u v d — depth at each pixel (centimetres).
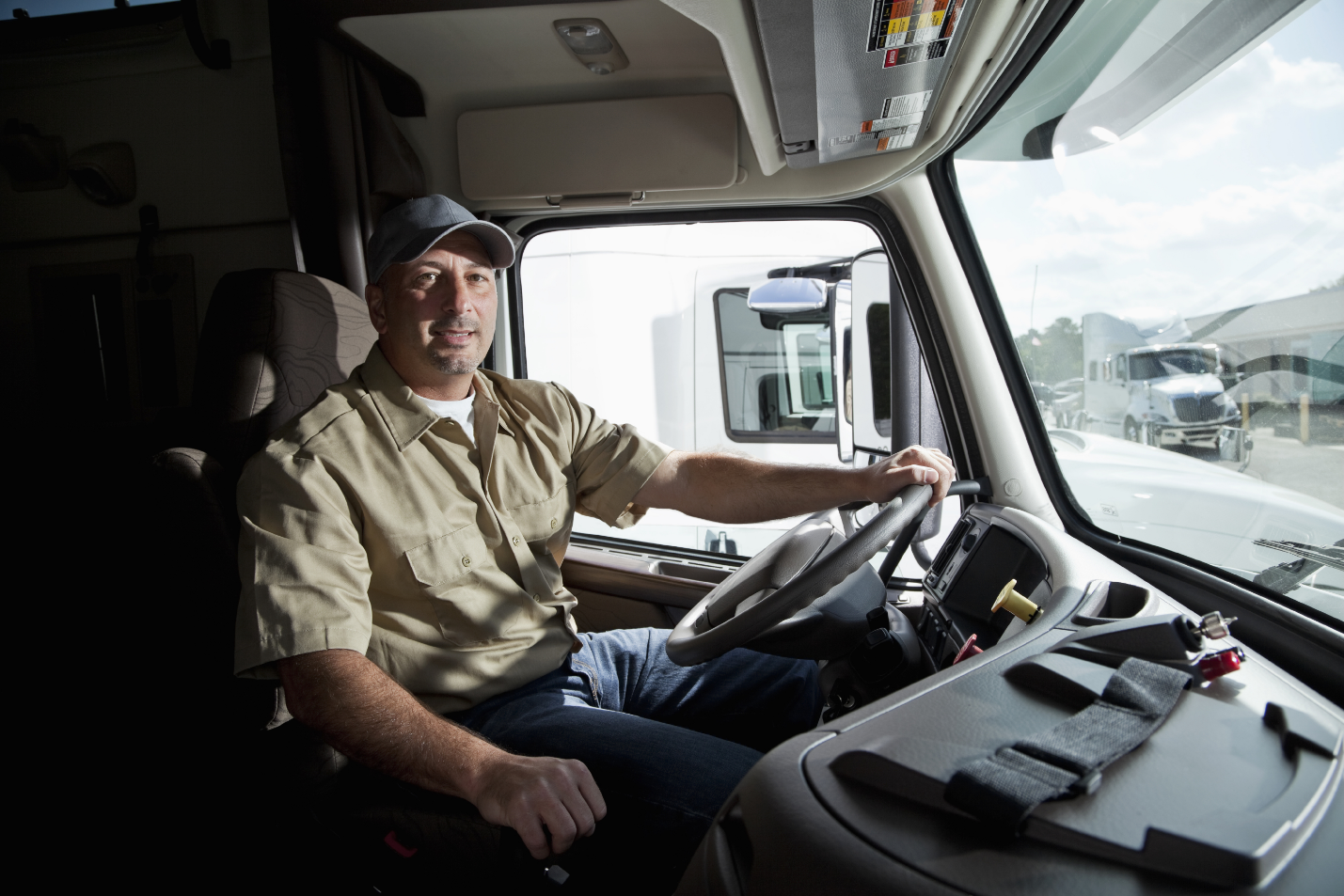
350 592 131
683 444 363
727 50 133
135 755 194
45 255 252
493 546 157
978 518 182
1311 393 104
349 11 186
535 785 105
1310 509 105
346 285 210
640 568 229
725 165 206
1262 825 60
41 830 177
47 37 238
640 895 117
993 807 61
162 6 232
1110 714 74
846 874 61
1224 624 88
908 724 79
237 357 153
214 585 135
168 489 134
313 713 120
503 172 218
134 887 162
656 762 125
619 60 202
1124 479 160
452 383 166
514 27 190
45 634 232
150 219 244
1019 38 134
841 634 146
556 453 178
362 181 212
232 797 147
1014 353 195
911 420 244
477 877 113
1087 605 112
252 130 234
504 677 149
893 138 178
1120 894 56
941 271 197
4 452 257
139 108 239
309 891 149
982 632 149
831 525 163
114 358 253
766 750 164
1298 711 76
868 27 121
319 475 139
